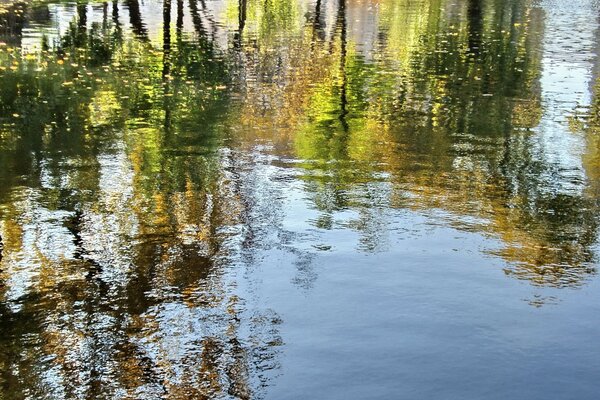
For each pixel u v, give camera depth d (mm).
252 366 4926
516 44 21406
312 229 7371
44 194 8336
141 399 4578
